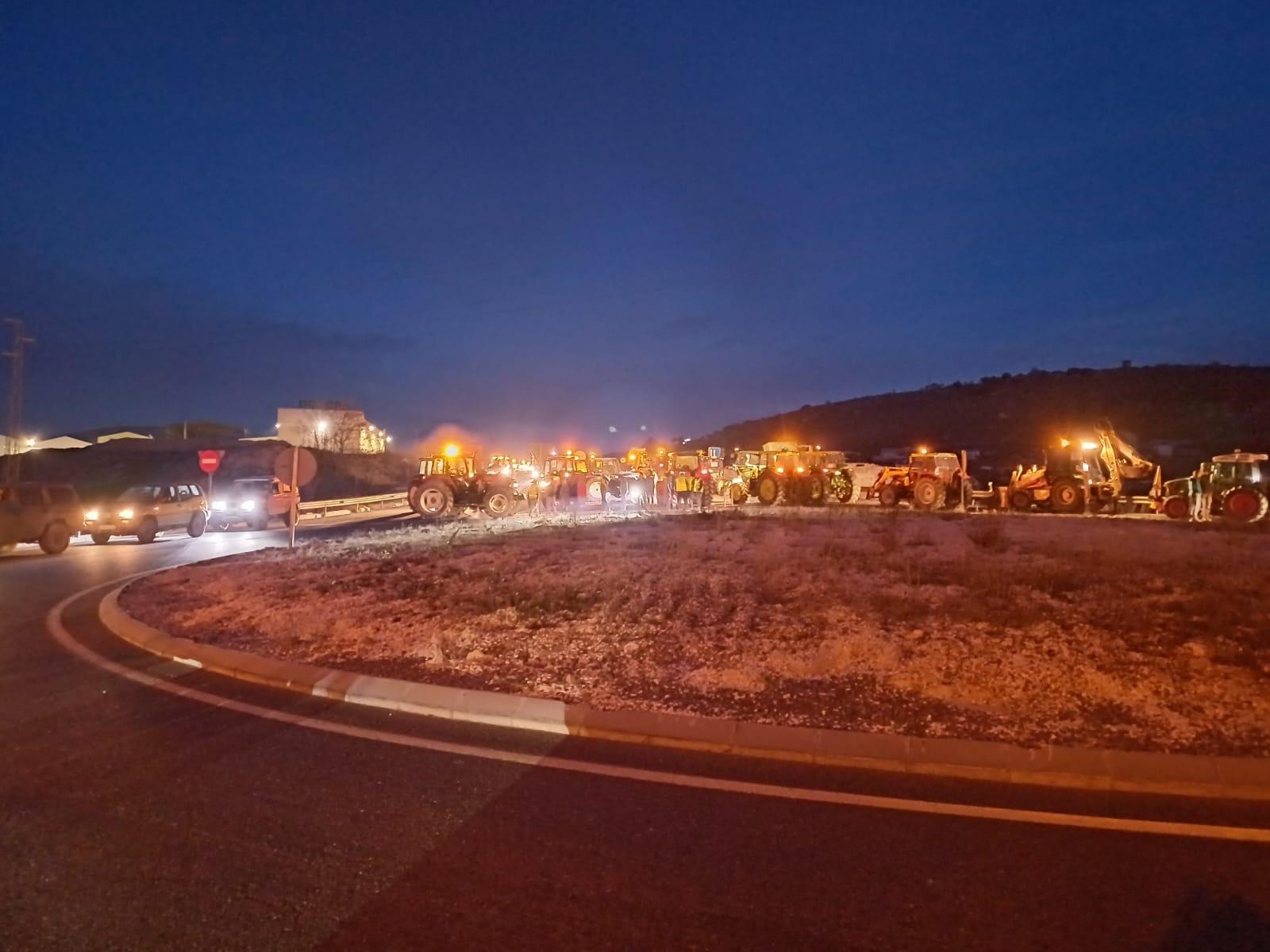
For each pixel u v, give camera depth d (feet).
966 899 16.40
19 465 188.24
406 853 18.42
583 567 52.75
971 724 25.23
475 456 120.57
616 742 25.43
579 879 17.26
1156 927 15.46
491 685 30.17
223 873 17.66
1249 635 33.45
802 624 36.27
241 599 48.21
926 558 54.29
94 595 58.08
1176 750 23.15
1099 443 108.06
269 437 333.42
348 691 30.27
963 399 337.11
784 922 15.70
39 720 28.32
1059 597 41.14
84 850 18.70
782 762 23.73
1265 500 92.99
